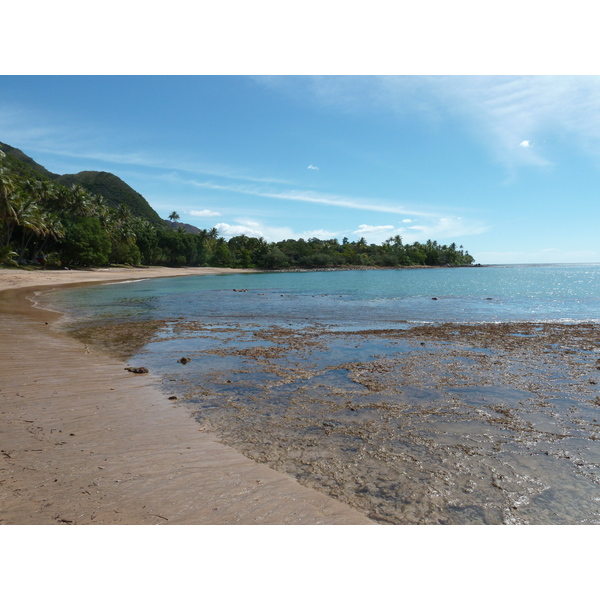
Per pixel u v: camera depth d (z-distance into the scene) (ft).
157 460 14.61
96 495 11.91
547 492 12.96
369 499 12.41
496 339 40.96
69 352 34.01
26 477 12.90
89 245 209.67
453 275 283.59
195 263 369.71
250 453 15.56
